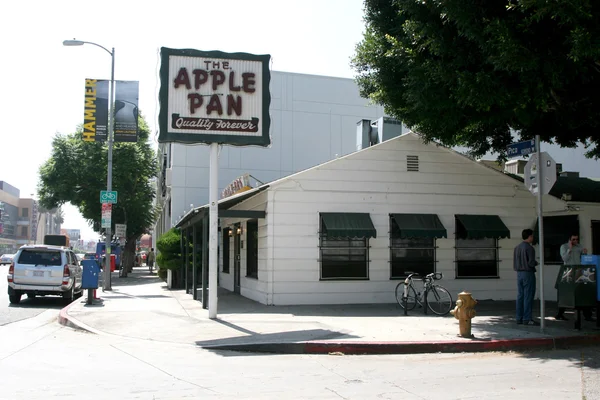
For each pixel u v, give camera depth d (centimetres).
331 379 713
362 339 951
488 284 1611
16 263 1703
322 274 1509
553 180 991
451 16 1000
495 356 881
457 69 1062
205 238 1456
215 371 764
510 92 1015
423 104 1118
